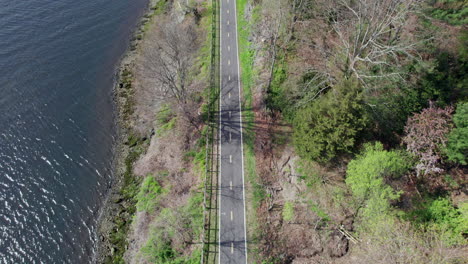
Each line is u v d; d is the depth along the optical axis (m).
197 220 49.50
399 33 47.09
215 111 62.84
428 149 42.84
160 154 60.31
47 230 52.97
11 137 64.12
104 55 81.88
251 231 47.56
